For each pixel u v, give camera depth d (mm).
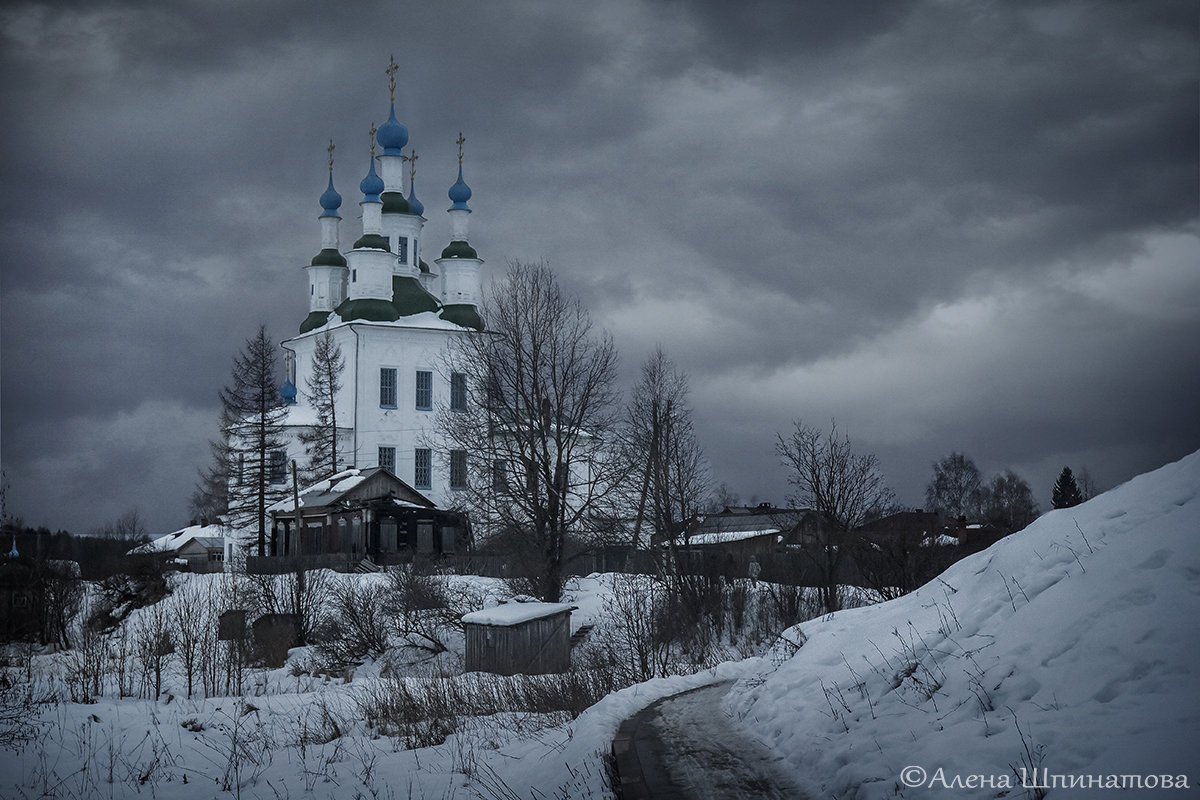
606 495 49938
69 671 32406
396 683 28344
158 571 52281
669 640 29078
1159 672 8289
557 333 49938
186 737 21031
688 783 10258
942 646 11023
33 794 16531
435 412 87250
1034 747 8016
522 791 13195
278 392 82312
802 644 15898
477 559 53188
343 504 65062
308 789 16234
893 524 48375
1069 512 12422
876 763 9156
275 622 41344
